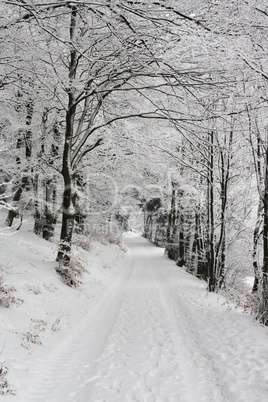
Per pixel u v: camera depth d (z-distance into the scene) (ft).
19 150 47.78
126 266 86.69
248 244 61.26
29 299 28.45
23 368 17.22
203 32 19.90
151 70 26.14
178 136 40.91
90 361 20.56
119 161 55.77
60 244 39.81
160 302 41.42
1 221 59.11
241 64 21.85
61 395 15.75
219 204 57.88
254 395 15.89
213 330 26.99
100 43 30.40
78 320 29.63
